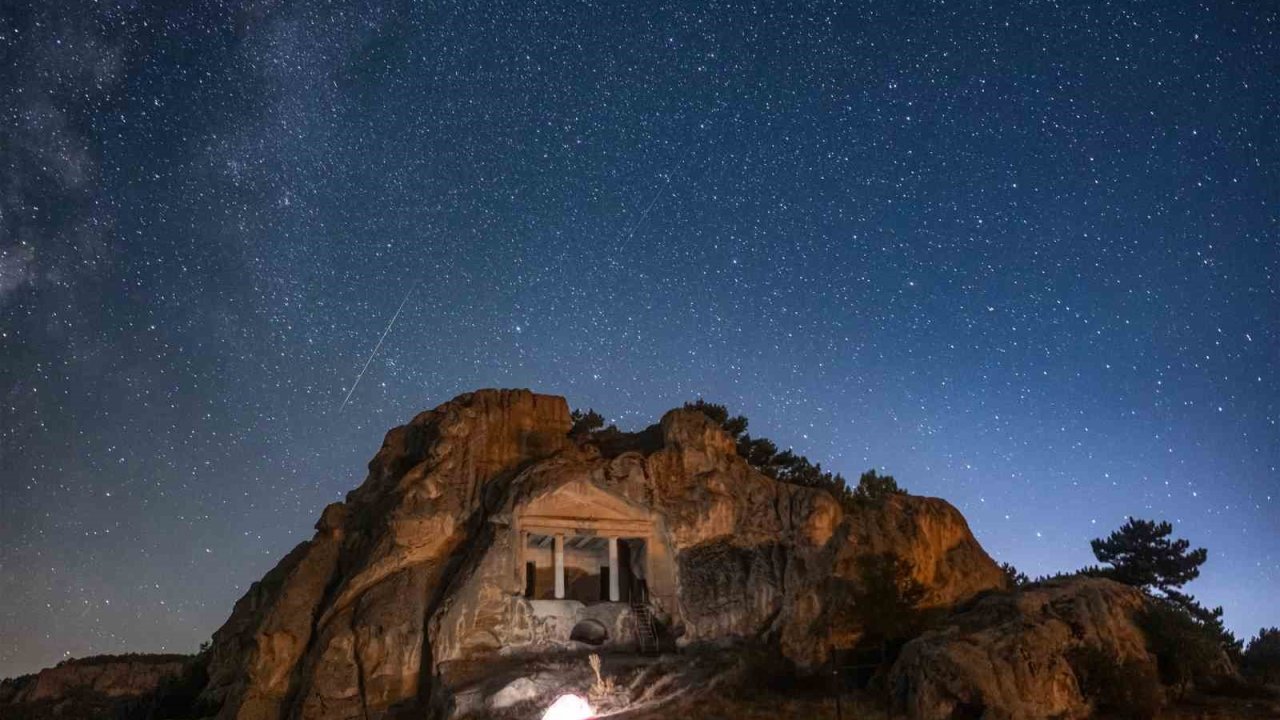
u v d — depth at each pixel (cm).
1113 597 4647
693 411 5584
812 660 4688
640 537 5194
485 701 4206
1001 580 5341
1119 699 4112
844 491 5797
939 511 5384
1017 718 3775
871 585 4741
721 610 4928
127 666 7300
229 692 4700
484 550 4831
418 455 5497
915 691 3966
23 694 7062
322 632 4662
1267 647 5791
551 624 4816
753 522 5197
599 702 4184
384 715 4419
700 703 4203
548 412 5647
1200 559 6197
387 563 4828
